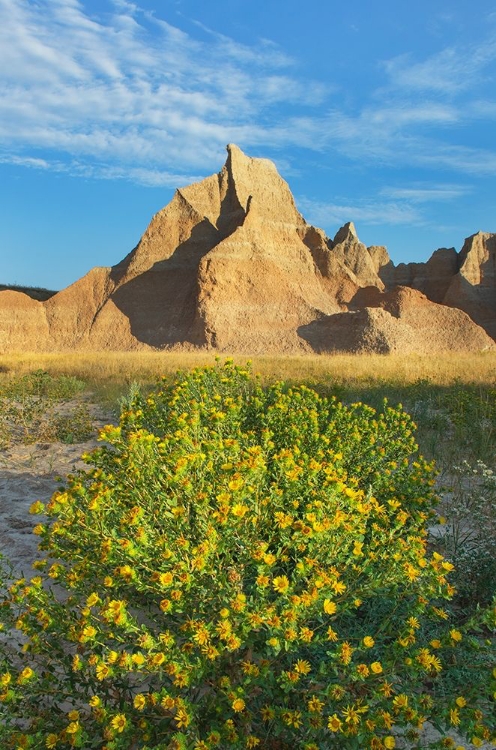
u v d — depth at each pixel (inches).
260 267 2517.2
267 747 99.4
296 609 98.7
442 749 90.5
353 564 118.1
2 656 129.7
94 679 108.4
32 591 112.0
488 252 3329.2
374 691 93.0
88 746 101.9
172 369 781.3
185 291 2613.2
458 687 114.0
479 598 157.8
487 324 2942.9
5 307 2635.3
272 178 3016.7
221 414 177.3
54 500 127.3
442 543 177.3
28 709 105.7
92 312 2687.0
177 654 96.6
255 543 115.0
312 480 141.9
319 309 2431.1
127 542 107.1
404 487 186.2
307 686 107.5
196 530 119.1
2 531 216.5
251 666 94.7
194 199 2888.8
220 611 99.3
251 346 2283.5
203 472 131.5
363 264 3240.7
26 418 441.4
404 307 2456.9
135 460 138.7
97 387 645.3
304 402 259.9
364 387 555.2
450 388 559.5
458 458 302.5
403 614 129.8
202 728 100.9
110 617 95.3
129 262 2783.0
